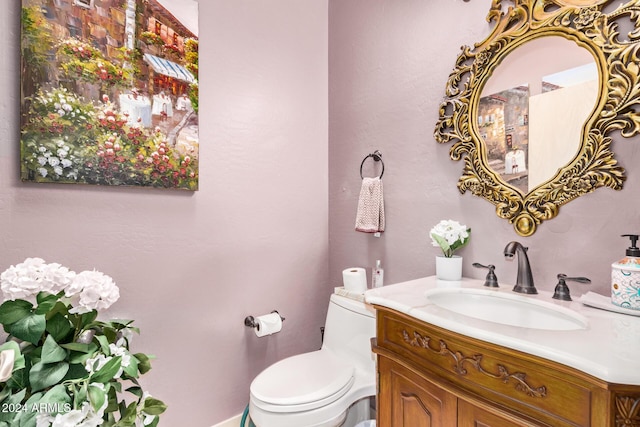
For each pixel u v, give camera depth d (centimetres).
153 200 135
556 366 62
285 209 179
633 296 83
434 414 87
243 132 161
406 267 155
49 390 80
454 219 136
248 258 165
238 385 162
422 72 147
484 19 125
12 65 106
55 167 111
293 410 112
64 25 112
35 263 90
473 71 128
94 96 118
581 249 102
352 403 127
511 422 70
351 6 182
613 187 94
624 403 56
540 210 110
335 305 161
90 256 121
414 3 150
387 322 104
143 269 133
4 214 106
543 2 109
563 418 63
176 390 143
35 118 107
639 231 90
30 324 82
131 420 94
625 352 61
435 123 142
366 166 174
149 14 130
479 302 112
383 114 165
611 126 94
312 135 191
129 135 125
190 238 146
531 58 112
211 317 153
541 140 109
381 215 162
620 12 93
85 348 89
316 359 149
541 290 110
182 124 139
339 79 190
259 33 167
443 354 85
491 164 123
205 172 149
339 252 192
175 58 137
